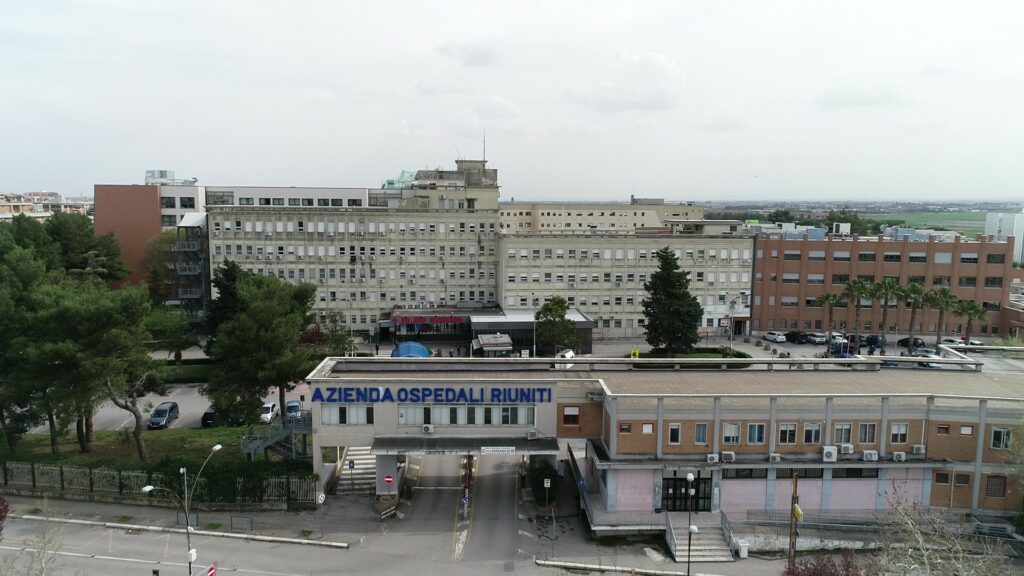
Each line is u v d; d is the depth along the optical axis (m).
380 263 113.50
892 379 56.78
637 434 49.53
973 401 50.62
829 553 46.66
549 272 112.44
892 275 116.44
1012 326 112.75
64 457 54.97
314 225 111.44
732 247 115.69
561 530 49.53
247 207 111.12
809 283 117.19
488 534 48.69
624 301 113.81
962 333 117.12
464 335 107.62
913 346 107.19
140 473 52.38
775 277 117.12
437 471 60.44
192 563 43.84
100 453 60.38
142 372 56.50
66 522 49.16
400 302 114.50
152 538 47.25
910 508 43.84
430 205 125.12
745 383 55.09
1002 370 60.38
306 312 82.62
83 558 44.25
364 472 57.81
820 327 117.81
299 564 44.12
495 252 115.50
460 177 150.88
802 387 54.00
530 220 192.38
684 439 49.66
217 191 127.31
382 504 50.75
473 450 50.41
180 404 78.12
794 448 49.97
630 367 60.56
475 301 115.94
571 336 96.06
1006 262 114.50
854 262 116.56
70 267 110.81
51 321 53.56
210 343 84.00
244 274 84.19
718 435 49.44
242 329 58.78
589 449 54.53
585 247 112.50
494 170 153.00
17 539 46.38
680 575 43.34
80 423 60.22
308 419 57.44
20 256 72.25
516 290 112.12
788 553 45.06
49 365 53.69
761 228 132.75
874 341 109.44
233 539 47.38
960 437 49.59
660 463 48.56
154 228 125.12
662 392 52.12
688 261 114.88
